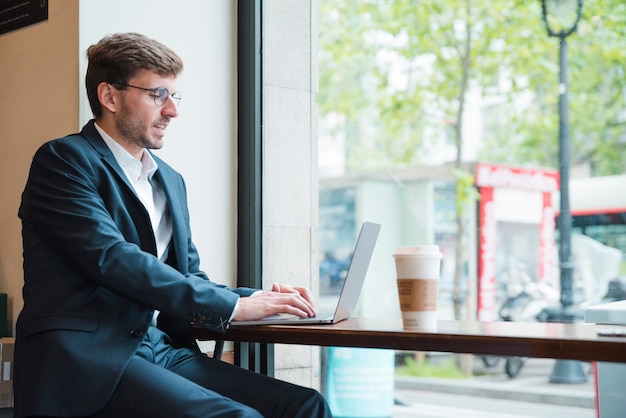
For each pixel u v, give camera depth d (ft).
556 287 34.06
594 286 33.47
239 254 10.46
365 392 15.71
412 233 39.45
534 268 35.29
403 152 50.31
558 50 36.50
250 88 10.53
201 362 7.70
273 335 6.63
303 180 11.14
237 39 10.66
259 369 9.62
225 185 10.44
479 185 38.09
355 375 15.76
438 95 44.73
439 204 39.09
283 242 10.85
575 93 41.70
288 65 11.06
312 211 11.23
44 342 6.64
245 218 10.45
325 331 6.22
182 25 10.11
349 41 47.78
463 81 43.32
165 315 8.14
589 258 33.78
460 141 43.98
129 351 6.78
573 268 34.04
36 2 9.64
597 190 34.42
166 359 7.68
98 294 7.01
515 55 41.98
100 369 6.56
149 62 7.76
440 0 43.24
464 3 42.73
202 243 10.14
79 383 6.49
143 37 7.92
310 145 11.27
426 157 49.57
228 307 6.84
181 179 8.54
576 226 34.88
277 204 10.81
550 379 27.99
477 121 47.62
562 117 36.06
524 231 36.35
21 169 9.74
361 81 49.16
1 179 9.96
